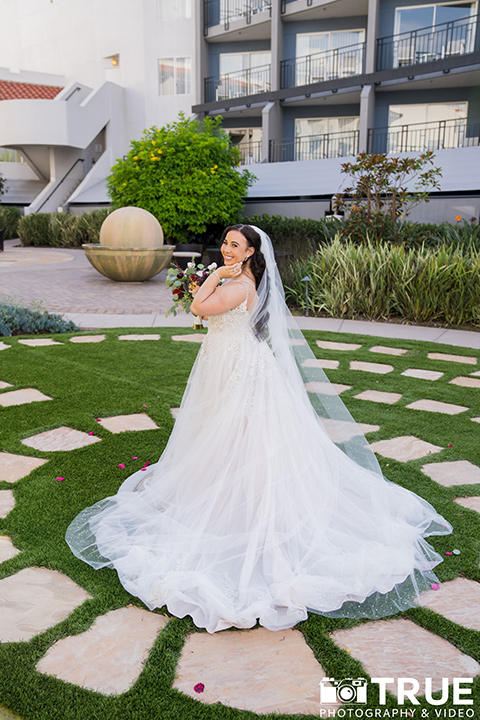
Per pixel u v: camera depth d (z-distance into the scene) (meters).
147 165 14.33
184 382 5.53
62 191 25.70
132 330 7.98
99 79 27.47
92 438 4.14
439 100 20.28
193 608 2.36
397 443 4.17
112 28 26.05
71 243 22.02
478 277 8.65
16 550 2.76
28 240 22.86
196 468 2.82
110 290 11.67
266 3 22.66
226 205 14.66
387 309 9.26
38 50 30.38
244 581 2.41
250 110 23.16
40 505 3.19
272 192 17.66
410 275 9.09
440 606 2.42
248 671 2.05
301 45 22.20
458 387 5.54
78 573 2.59
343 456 3.15
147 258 12.05
